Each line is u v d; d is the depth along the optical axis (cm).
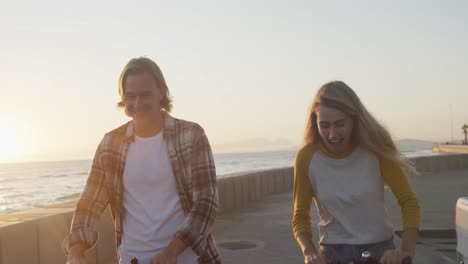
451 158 2977
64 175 9825
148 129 245
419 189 1814
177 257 227
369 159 266
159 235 237
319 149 274
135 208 242
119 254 247
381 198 270
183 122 245
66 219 591
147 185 240
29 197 4100
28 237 514
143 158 240
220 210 1212
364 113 259
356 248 265
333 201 268
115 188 245
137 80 235
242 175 1414
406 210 257
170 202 239
